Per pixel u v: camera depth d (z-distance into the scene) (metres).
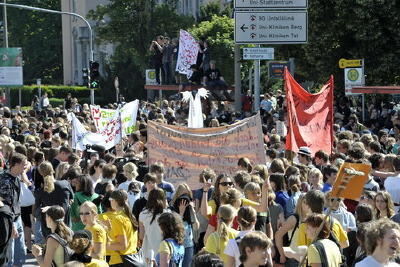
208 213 17.45
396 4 55.88
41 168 20.91
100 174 22.39
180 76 66.62
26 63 127.44
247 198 16.91
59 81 129.25
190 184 21.48
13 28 127.62
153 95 89.50
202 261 11.11
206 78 59.28
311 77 61.47
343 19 56.47
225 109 53.62
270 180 18.28
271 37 42.34
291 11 42.22
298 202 15.60
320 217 13.33
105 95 96.38
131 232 16.62
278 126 32.25
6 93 82.81
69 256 14.59
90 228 15.32
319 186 18.39
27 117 46.94
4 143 27.03
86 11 117.69
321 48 57.91
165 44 67.88
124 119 31.34
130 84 94.12
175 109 50.69
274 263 16.72
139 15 93.25
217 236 14.35
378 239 10.37
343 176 12.91
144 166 22.95
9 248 20.22
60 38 128.25
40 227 22.27
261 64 77.00
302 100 25.11
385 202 15.86
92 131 34.12
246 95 52.69
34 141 29.03
